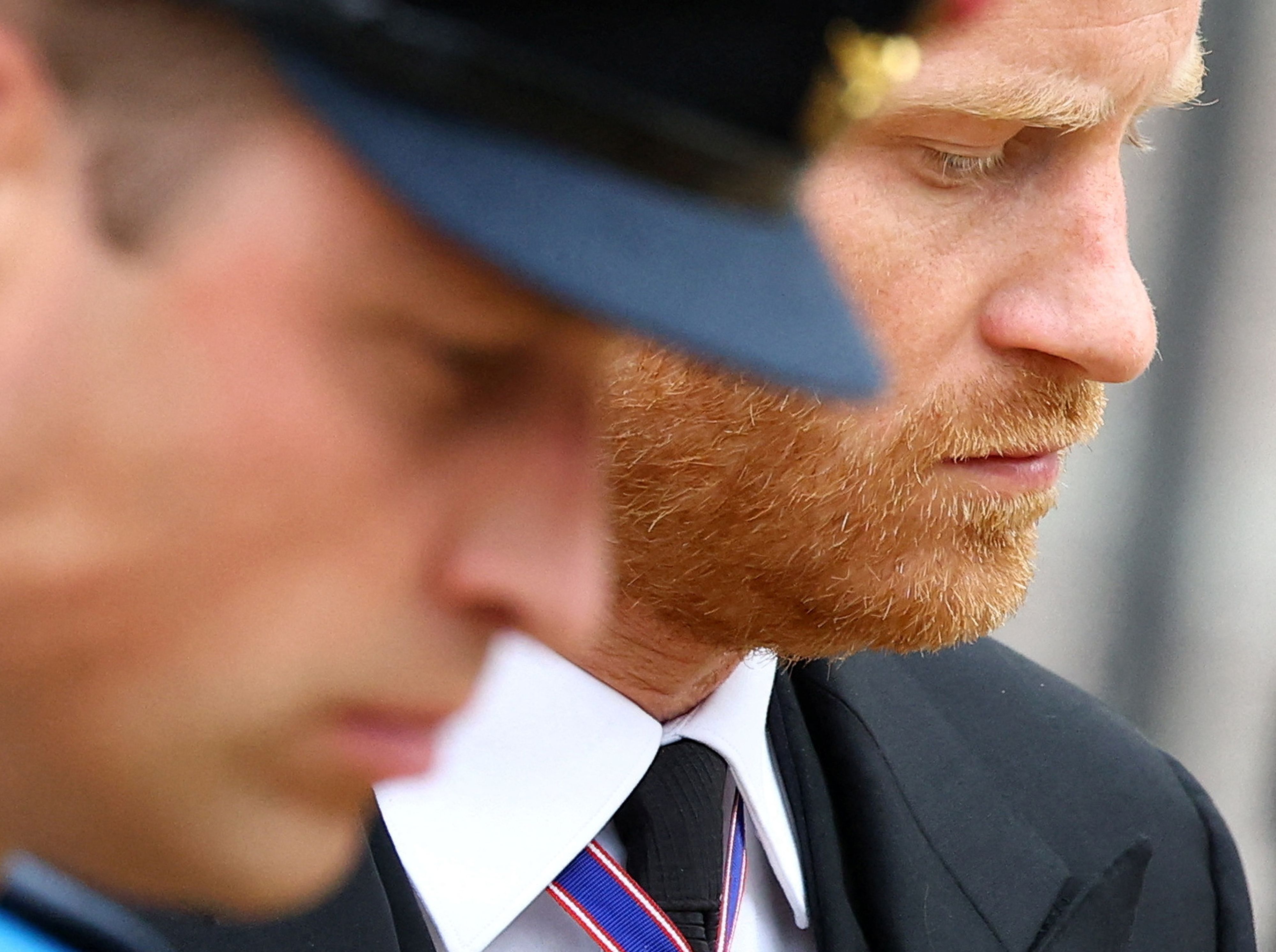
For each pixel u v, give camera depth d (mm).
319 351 1981
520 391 2150
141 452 1933
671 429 4945
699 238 2197
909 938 5984
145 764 2037
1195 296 18672
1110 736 7344
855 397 2232
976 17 2793
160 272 1920
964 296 5039
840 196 4914
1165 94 5277
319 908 4891
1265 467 18641
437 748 2221
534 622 2170
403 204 1972
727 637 5340
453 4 2115
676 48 2285
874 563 5168
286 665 2035
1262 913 16234
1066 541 18656
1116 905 6641
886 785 6254
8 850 2127
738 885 5582
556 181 2100
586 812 5281
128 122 1920
